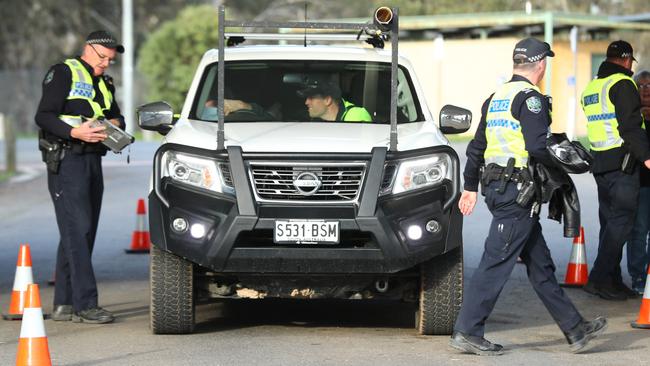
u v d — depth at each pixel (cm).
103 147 2733
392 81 2419
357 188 2378
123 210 5316
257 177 2377
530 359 2259
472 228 4581
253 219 2342
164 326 2486
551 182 2228
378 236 2352
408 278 2544
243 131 2522
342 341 2442
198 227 2373
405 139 2473
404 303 2997
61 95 2683
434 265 2467
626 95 2947
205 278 2528
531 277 2316
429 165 2412
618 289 3120
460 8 16600
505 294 3122
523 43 2280
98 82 2748
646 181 3120
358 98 2722
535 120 2214
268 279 2486
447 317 2481
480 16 10512
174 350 2331
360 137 2477
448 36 11931
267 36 2856
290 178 2373
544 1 16938
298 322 2711
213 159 2392
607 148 3023
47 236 4447
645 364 2220
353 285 2494
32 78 15825
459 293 2472
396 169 2394
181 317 2473
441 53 10169
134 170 7581
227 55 2798
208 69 2781
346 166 2377
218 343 2411
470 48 11744
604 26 10888
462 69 11812
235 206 2353
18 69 17712
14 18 17675
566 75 11612
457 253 2469
